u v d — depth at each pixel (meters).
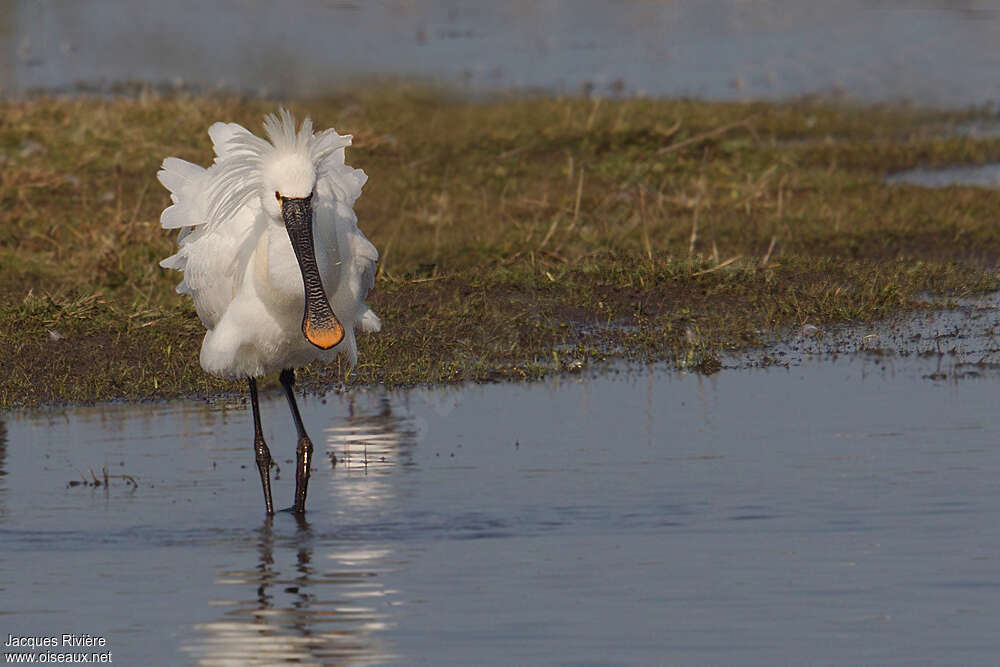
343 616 7.68
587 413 12.32
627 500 9.71
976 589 7.88
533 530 9.14
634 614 7.61
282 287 9.64
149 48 38.28
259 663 7.08
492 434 11.69
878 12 48.25
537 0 51.72
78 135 23.78
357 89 30.89
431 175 23.47
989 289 17.22
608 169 23.67
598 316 16.23
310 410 12.85
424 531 9.20
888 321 15.84
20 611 7.82
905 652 7.06
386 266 18.05
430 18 46.78
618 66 37.38
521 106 28.61
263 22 44.31
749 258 18.02
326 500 10.05
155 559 8.74
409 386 13.66
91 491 10.30
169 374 14.14
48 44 39.19
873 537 8.80
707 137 25.09
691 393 13.01
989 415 11.88
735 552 8.59
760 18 47.47
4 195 20.98
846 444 11.02
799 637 7.26
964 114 30.72
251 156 9.59
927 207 21.09
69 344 15.08
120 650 7.26
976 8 48.91
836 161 25.41
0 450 11.48
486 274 17.66
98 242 18.47
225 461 11.18
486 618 7.59
